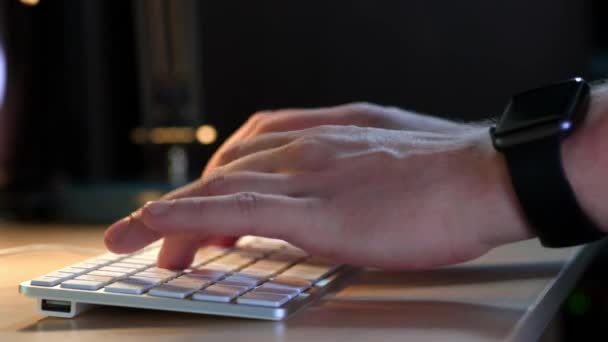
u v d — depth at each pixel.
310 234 0.72
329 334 0.65
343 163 0.74
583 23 1.16
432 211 0.72
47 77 1.31
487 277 0.74
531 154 0.70
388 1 1.25
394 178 0.73
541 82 1.19
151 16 1.29
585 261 0.82
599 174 0.70
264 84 1.30
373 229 0.72
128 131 1.36
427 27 1.24
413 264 0.72
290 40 1.29
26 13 1.27
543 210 0.70
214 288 0.70
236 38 1.30
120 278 0.71
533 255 0.79
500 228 0.71
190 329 0.66
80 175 1.34
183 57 1.29
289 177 0.74
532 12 1.19
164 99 1.30
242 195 0.72
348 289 0.73
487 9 1.21
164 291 0.69
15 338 0.66
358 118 0.86
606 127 0.70
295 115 0.86
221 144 1.30
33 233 0.96
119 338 0.65
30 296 0.69
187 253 0.73
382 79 1.26
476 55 1.22
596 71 1.16
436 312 0.67
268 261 0.76
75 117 1.34
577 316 1.10
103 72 1.35
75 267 0.73
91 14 1.34
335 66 1.28
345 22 1.27
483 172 0.72
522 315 0.67
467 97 1.23
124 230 0.73
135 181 1.29
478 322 0.66
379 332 0.65
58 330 0.67
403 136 0.76
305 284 0.71
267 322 0.67
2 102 1.22
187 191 0.75
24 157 1.25
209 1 1.29
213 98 1.30
